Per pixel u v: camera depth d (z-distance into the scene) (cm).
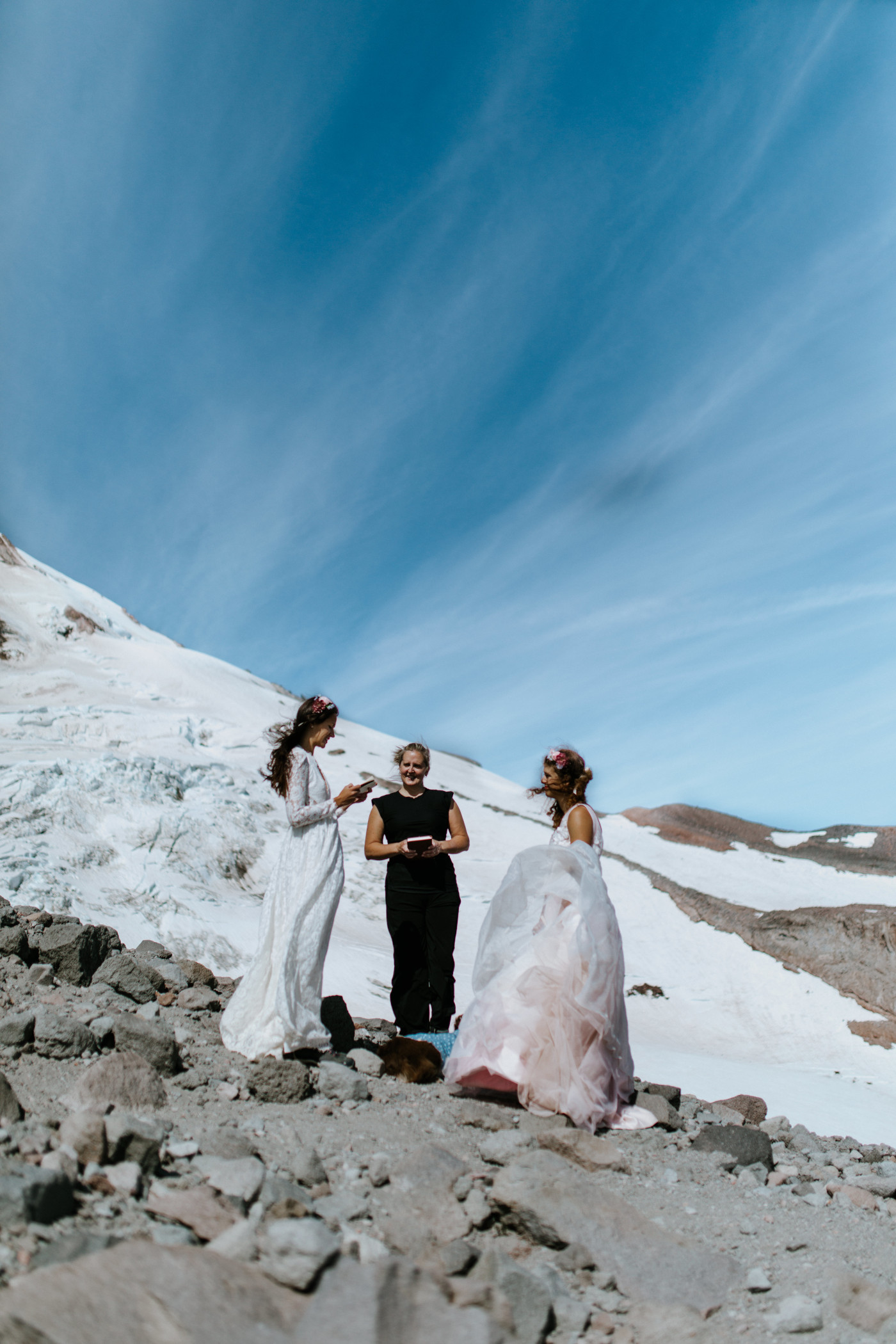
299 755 500
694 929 3177
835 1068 2192
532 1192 308
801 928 3022
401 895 593
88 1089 343
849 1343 249
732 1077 1883
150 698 4741
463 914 3016
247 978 465
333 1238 242
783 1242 317
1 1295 196
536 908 481
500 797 5031
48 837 2602
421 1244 279
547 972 452
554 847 483
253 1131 346
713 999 2658
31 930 580
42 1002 459
